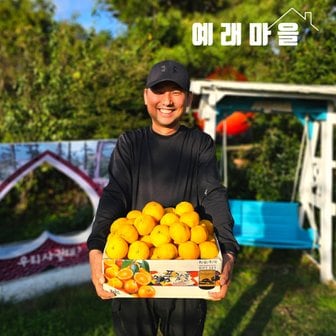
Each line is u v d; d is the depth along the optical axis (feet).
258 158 20.07
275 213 15.79
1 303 11.64
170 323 5.92
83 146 13.34
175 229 4.89
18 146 12.14
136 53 20.79
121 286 4.81
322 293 13.24
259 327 11.10
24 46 21.70
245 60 21.33
